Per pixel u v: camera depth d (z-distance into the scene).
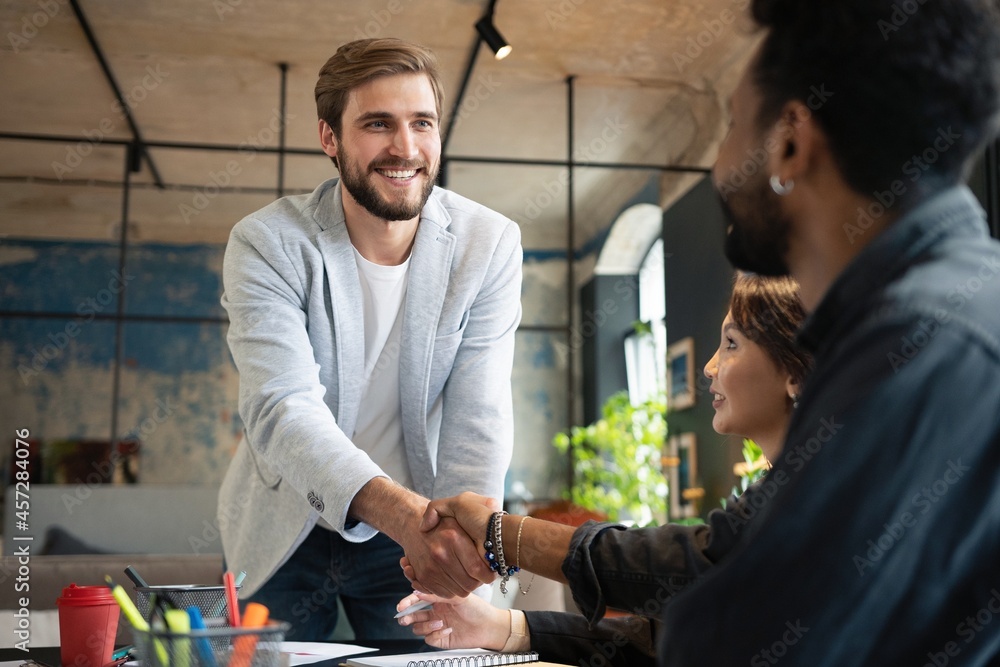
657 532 1.04
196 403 9.59
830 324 0.68
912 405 0.59
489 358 1.80
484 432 1.75
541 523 1.20
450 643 1.35
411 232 1.78
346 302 1.74
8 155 8.13
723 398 1.33
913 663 0.60
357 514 1.42
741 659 0.61
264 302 1.68
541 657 1.34
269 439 1.58
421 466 1.84
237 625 0.89
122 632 1.78
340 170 1.73
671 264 7.09
